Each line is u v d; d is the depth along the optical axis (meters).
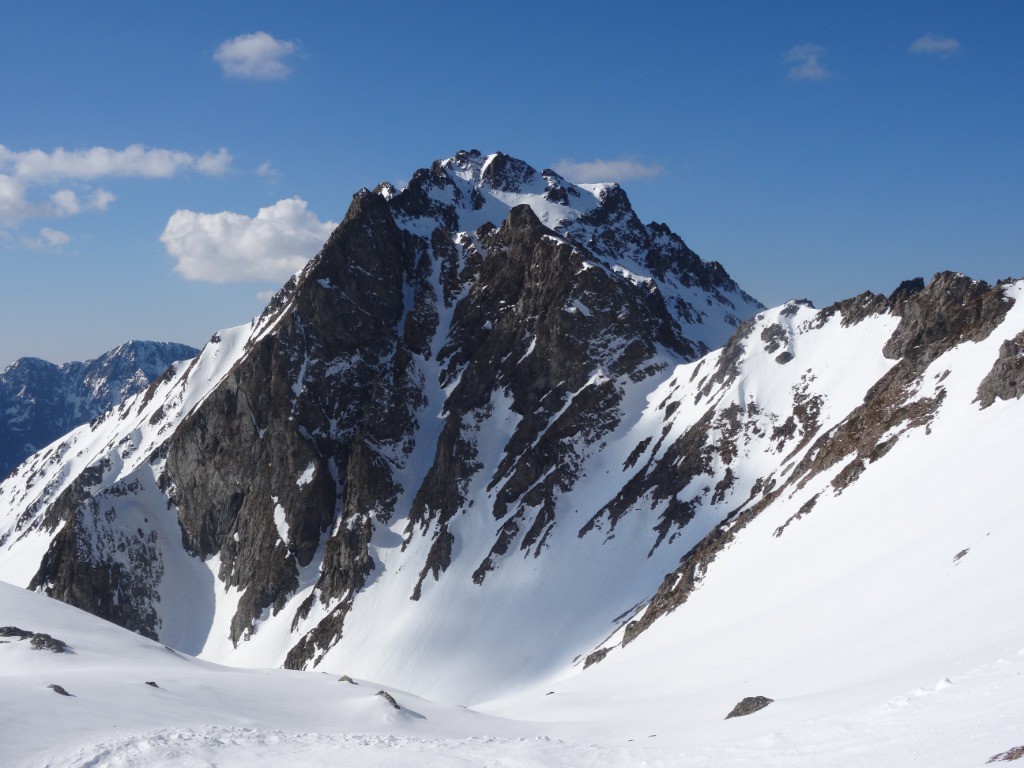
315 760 32.50
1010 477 54.78
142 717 39.38
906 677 33.78
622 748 33.00
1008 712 22.98
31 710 37.59
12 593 78.81
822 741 26.09
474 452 142.38
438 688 104.94
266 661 130.75
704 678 56.81
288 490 150.50
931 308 100.62
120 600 150.00
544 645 106.25
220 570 155.00
